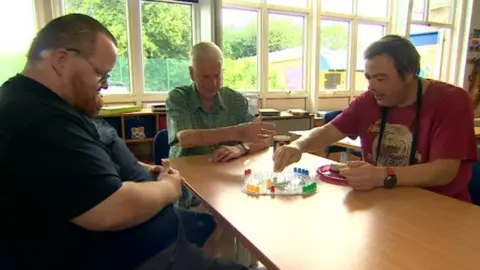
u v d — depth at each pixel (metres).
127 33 3.50
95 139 0.81
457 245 0.68
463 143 1.08
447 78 5.25
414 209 0.88
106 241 0.77
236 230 0.76
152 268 0.88
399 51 1.12
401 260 0.62
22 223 0.69
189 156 1.55
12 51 3.01
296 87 4.56
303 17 4.43
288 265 0.61
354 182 1.03
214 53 1.60
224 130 1.53
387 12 4.91
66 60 0.77
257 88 4.31
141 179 1.02
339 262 0.62
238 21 4.05
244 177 1.18
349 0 4.62
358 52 4.81
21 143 0.67
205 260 1.00
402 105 1.25
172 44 3.75
